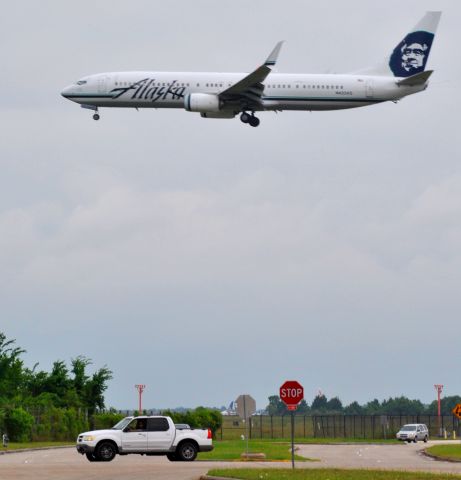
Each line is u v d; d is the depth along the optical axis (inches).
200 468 4382.4
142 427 5039.4
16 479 3619.6
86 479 3629.4
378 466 4820.4
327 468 4301.2
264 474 3745.1
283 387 4315.9
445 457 5767.7
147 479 3607.3
